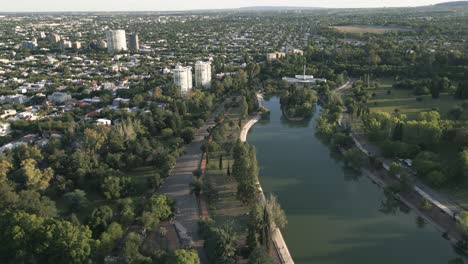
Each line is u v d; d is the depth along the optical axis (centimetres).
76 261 18638
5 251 19650
